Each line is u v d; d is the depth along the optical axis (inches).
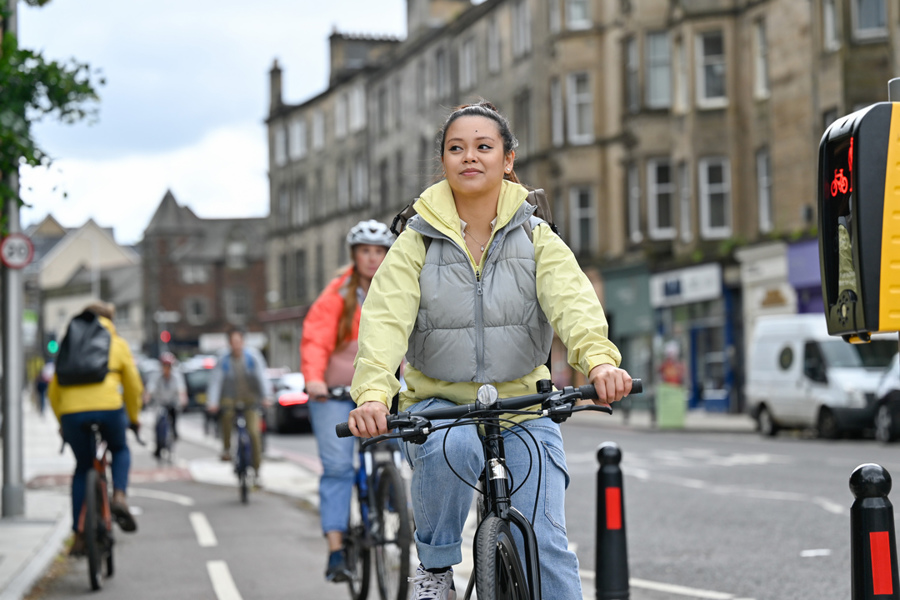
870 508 142.4
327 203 2593.5
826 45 1149.1
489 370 151.5
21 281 470.9
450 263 150.8
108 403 319.3
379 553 264.4
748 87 1299.2
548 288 147.3
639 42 1456.7
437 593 156.6
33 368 3339.1
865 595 141.6
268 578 326.0
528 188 160.9
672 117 1385.3
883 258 143.0
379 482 265.7
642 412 1465.3
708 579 310.5
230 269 4156.0
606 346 140.9
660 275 1425.9
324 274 2618.1
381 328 146.1
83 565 352.8
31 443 1055.6
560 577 150.3
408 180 2170.3
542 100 1621.6
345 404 277.6
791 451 745.6
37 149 348.8
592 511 478.0
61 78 357.1
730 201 1320.1
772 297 1224.2
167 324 4109.3
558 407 140.4
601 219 1550.2
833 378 858.8
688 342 1391.5
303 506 522.6
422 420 139.7
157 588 312.2
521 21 1712.6
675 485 554.6
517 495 150.6
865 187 143.8
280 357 2785.4
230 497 568.4
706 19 1327.5
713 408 1328.7
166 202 4207.7
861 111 147.3
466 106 154.0
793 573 313.7
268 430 1225.4
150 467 772.0
